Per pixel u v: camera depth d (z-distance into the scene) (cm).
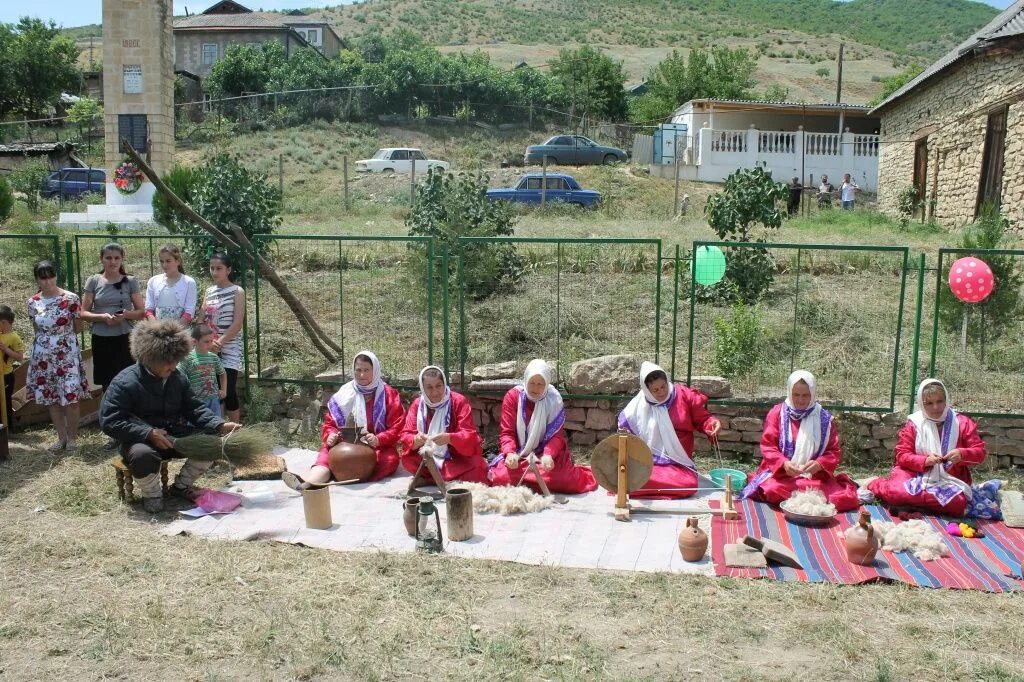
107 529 615
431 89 4341
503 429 718
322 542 589
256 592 513
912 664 426
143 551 576
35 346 773
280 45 4928
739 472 712
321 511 611
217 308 812
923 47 12138
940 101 2097
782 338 918
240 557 564
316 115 4156
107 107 1855
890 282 1036
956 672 418
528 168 2842
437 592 512
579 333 938
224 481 720
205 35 5006
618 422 730
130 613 485
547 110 4444
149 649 448
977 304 874
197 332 740
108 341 805
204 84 4362
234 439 638
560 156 3017
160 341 641
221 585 523
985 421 765
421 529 575
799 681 412
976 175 1886
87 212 1797
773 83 7288
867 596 500
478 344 912
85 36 9306
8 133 3872
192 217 855
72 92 4828
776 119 2973
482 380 830
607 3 12456
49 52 4628
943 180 2080
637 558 559
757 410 792
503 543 586
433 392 713
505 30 10381
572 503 671
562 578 530
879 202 2564
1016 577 520
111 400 643
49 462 754
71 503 661
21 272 1123
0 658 441
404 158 3089
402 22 10431
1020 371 852
